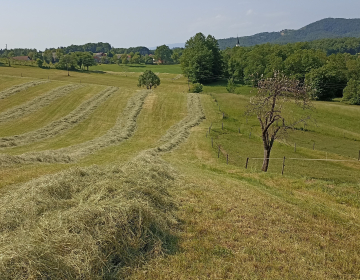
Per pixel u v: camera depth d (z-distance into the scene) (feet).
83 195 23.48
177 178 36.09
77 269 14.80
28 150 60.08
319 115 125.59
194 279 16.03
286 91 54.65
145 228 19.34
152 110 111.75
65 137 76.64
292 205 29.53
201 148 72.18
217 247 19.43
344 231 23.72
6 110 96.99
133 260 17.13
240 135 92.12
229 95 145.48
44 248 15.31
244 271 17.01
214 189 33.30
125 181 25.99
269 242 20.80
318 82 188.85
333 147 88.48
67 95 121.60
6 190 27.37
